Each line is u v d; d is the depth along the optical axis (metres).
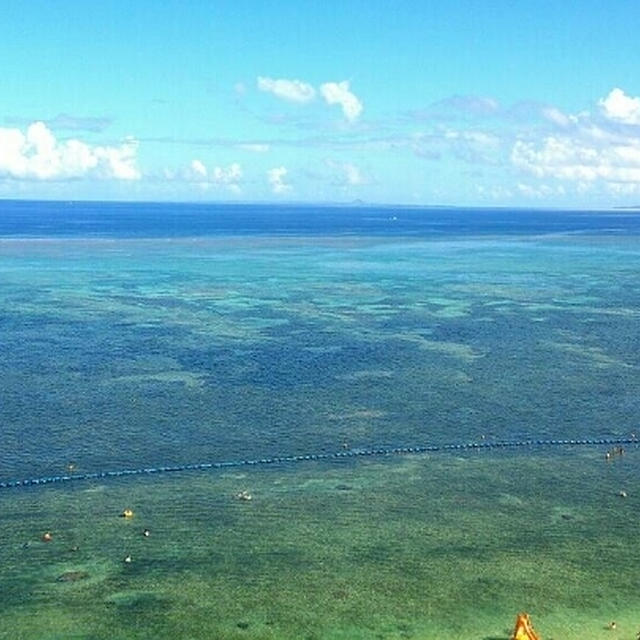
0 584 38.19
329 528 44.34
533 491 49.75
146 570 39.69
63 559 40.56
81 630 35.03
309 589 38.34
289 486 49.88
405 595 38.03
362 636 35.00
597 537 43.88
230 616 36.19
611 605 37.53
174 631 35.12
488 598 37.91
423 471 52.62
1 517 44.91
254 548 42.00
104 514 45.50
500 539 43.44
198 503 47.16
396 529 44.38
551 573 40.09
